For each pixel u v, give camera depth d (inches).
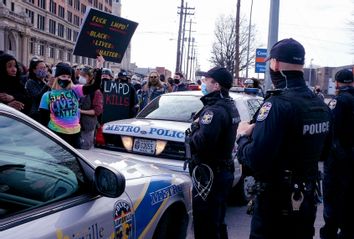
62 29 3024.1
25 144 86.9
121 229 101.3
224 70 145.1
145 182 118.0
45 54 2787.9
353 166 174.1
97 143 219.3
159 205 120.6
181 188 136.8
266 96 104.5
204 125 137.7
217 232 142.7
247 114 238.2
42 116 203.5
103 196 97.4
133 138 206.8
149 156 201.0
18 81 202.5
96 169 95.7
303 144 99.6
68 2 3090.6
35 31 2628.0
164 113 228.2
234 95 246.5
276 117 97.1
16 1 2426.2
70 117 206.1
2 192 79.7
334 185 175.0
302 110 98.2
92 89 245.1
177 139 195.3
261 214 104.5
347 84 174.9
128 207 105.4
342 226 179.2
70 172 93.4
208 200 140.1
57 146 93.4
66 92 206.1
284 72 102.5
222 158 141.8
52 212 84.3
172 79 540.7
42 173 87.8
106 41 313.7
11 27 2322.8
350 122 168.2
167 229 132.3
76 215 87.8
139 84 501.0
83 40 300.4
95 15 298.4
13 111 86.6
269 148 97.2
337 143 170.2
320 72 2645.2
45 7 2758.4
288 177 100.4
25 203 81.6
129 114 323.0
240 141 106.2
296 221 102.2
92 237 90.2
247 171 108.6
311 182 103.3
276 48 103.3
